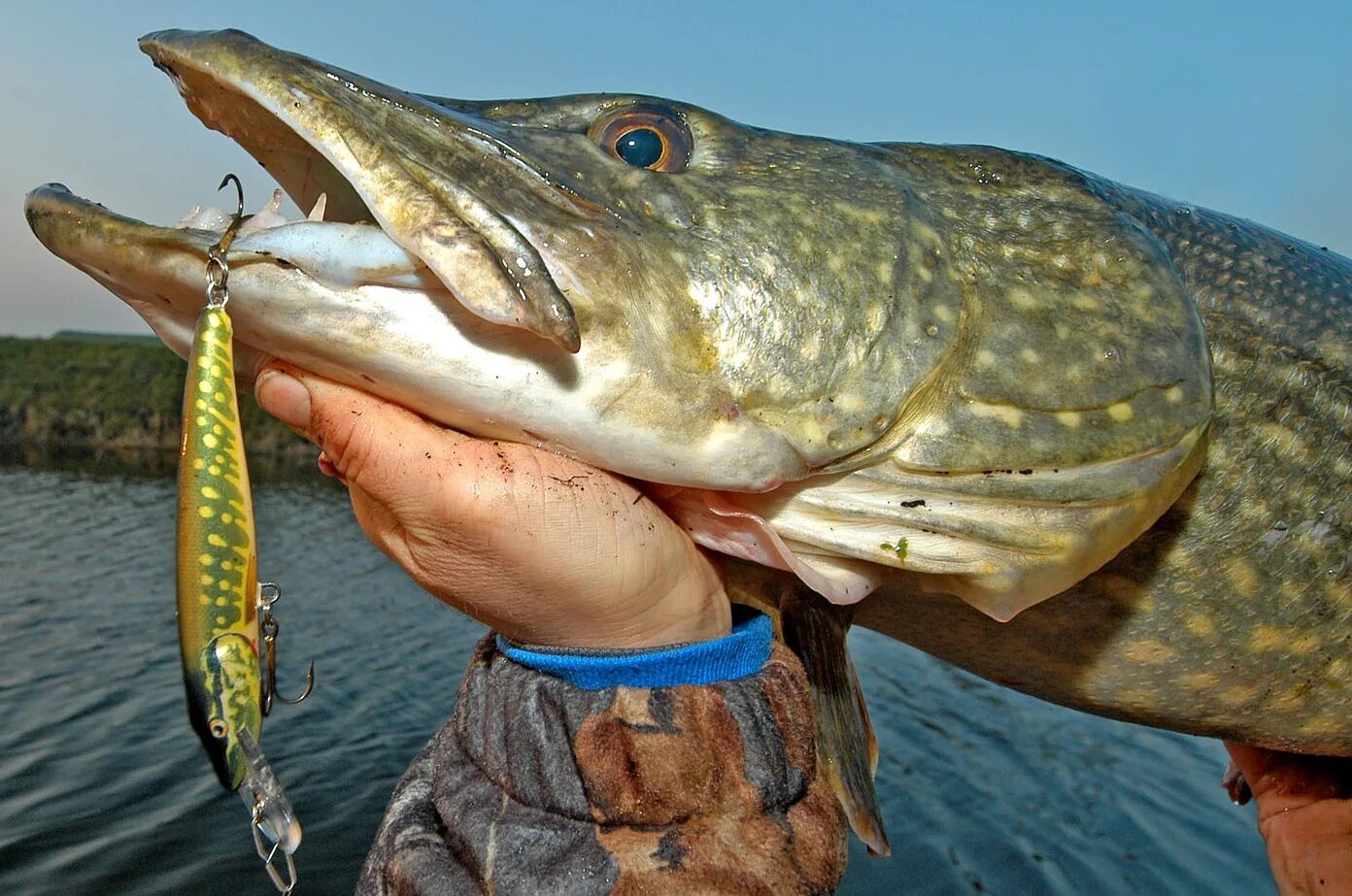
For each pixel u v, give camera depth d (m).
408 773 0.31
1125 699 0.42
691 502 0.31
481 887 0.25
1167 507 0.35
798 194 0.33
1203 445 0.36
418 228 0.26
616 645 0.27
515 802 0.26
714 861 0.25
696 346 0.30
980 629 0.40
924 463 0.32
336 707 1.65
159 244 0.26
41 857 1.11
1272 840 0.50
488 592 0.26
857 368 0.32
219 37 0.27
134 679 1.74
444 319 0.27
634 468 0.29
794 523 0.33
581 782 0.25
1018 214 0.37
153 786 1.31
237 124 0.30
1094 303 0.35
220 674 0.22
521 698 0.27
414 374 0.27
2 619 2.08
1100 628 0.39
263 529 3.48
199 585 0.22
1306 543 0.39
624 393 0.28
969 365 0.33
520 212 0.29
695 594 0.28
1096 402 0.34
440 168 0.28
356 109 0.27
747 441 0.30
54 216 0.27
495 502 0.25
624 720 0.26
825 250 0.32
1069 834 1.14
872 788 0.34
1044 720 1.60
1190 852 1.10
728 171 0.34
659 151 0.34
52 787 1.30
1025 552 0.33
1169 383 0.35
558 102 0.35
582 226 0.29
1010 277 0.35
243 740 0.22
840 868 0.27
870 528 0.33
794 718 0.28
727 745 0.26
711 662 0.27
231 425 0.23
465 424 0.28
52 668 1.78
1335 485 0.39
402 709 1.65
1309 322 0.40
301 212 0.32
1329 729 0.43
